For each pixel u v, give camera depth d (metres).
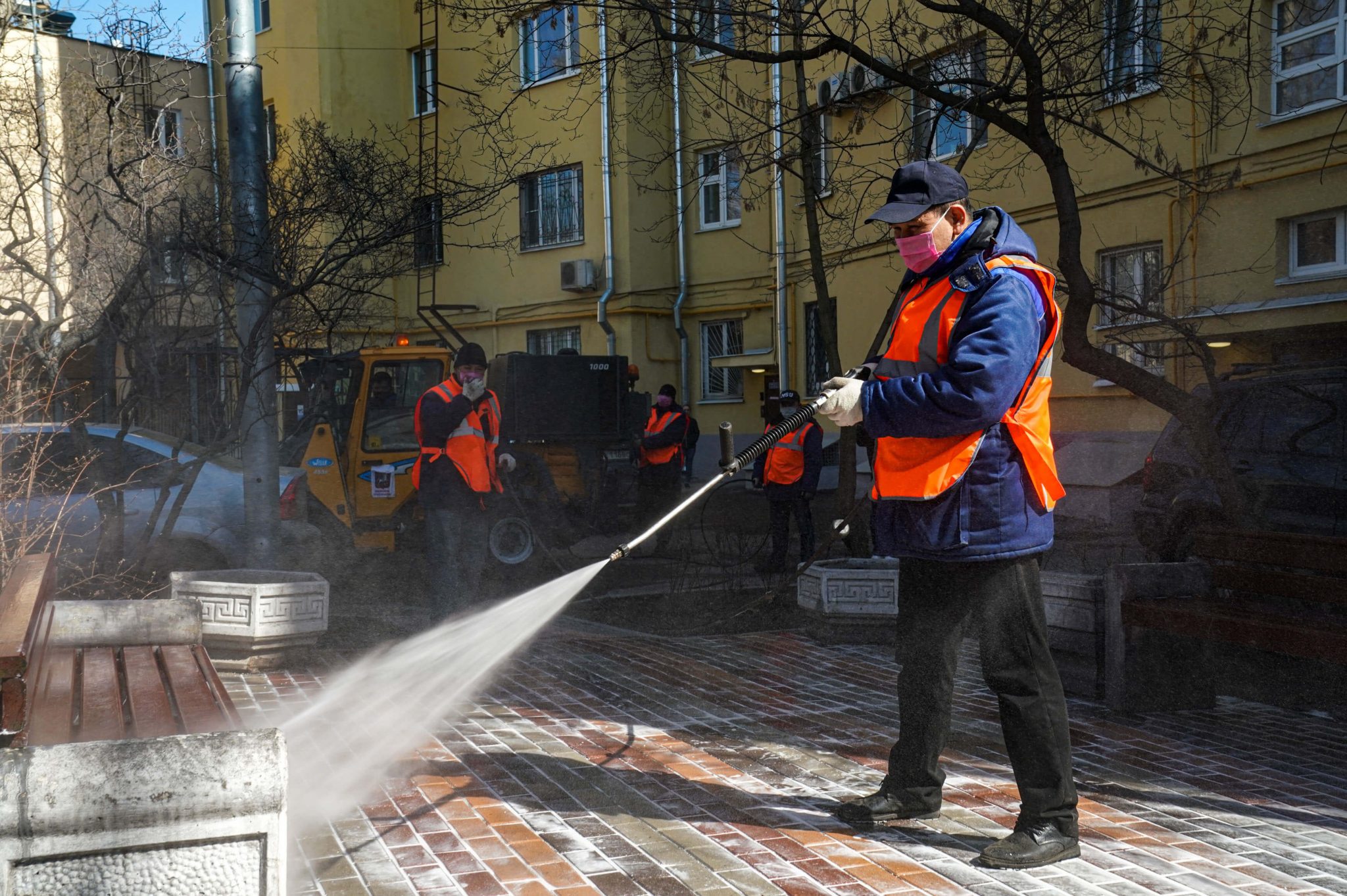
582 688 6.41
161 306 8.09
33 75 8.02
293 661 6.82
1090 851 3.83
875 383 3.68
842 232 11.35
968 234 3.77
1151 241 13.36
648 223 21.59
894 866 3.66
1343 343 8.98
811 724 5.59
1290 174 11.95
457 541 7.73
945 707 4.02
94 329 7.98
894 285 16.73
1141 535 9.23
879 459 3.79
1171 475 9.02
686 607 9.62
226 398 8.52
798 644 7.85
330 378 12.45
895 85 8.77
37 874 2.32
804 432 11.02
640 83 9.88
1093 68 8.51
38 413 7.80
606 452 13.55
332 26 23.56
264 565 8.35
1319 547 5.12
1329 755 5.11
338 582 11.18
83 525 8.55
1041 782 3.72
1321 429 7.84
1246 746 5.23
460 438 7.72
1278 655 6.08
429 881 3.50
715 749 5.10
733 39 9.61
